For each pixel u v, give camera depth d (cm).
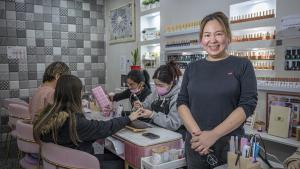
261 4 278
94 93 262
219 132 119
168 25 375
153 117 205
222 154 133
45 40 450
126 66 464
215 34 130
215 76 132
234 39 290
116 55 493
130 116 187
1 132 423
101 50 516
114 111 254
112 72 507
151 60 415
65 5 467
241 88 128
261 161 130
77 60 486
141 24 429
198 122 135
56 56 463
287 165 123
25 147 193
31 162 202
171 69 219
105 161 202
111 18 499
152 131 191
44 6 446
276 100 256
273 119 242
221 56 136
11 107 282
